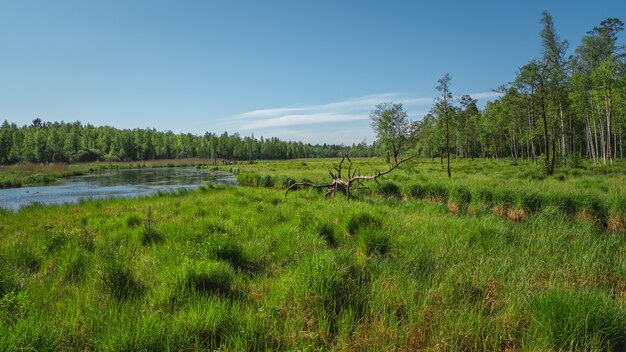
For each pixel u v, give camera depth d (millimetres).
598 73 29906
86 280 4824
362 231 6746
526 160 56094
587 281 4934
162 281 4668
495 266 5254
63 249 6441
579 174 23844
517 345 3439
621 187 13523
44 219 10828
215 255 5652
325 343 3408
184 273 4555
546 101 28188
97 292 4359
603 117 37719
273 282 4824
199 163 89375
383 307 4000
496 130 58125
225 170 56031
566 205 9977
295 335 3479
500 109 49656
